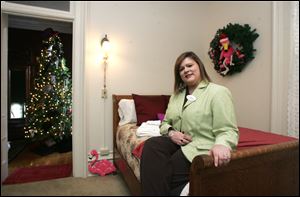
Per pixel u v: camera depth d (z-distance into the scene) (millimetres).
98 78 1705
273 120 1994
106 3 1746
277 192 1056
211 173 864
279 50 1983
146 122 1783
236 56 2264
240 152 921
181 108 1233
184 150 1065
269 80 2061
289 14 1921
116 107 1774
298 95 1826
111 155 1764
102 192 854
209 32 2566
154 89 1932
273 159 1031
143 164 1023
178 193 920
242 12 2336
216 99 1080
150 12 1970
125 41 1821
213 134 1090
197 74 1241
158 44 1992
